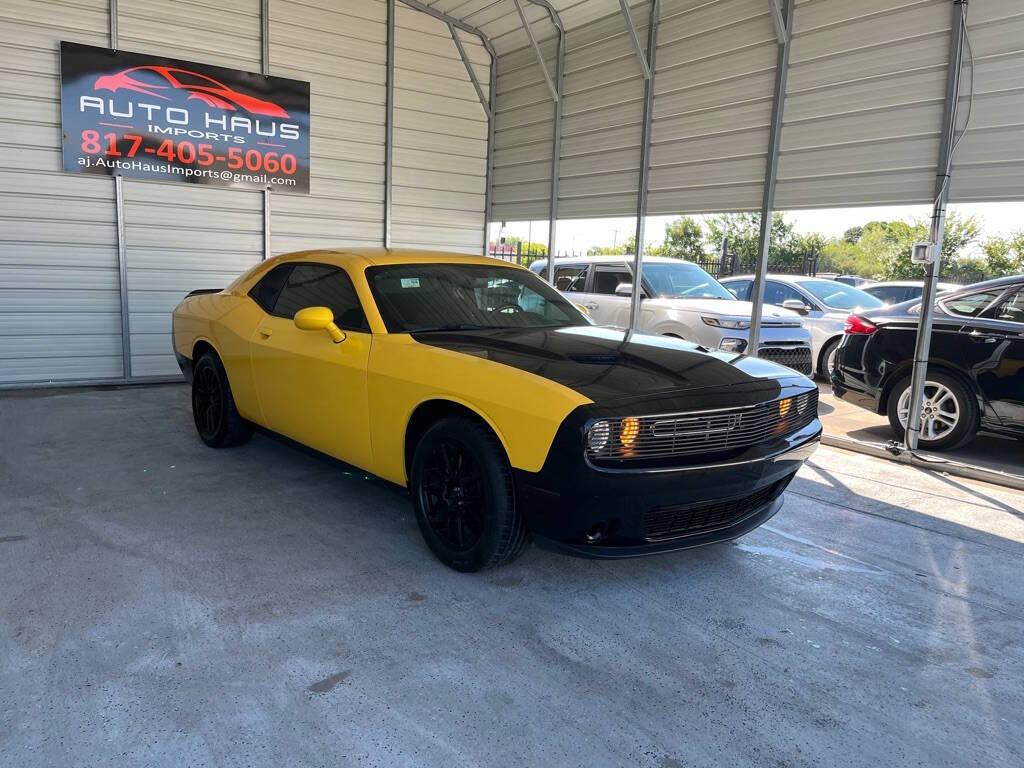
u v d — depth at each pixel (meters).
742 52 6.63
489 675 2.50
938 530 4.12
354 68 8.98
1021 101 4.88
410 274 4.11
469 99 9.89
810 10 6.07
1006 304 5.39
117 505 4.11
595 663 2.61
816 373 9.86
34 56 7.21
